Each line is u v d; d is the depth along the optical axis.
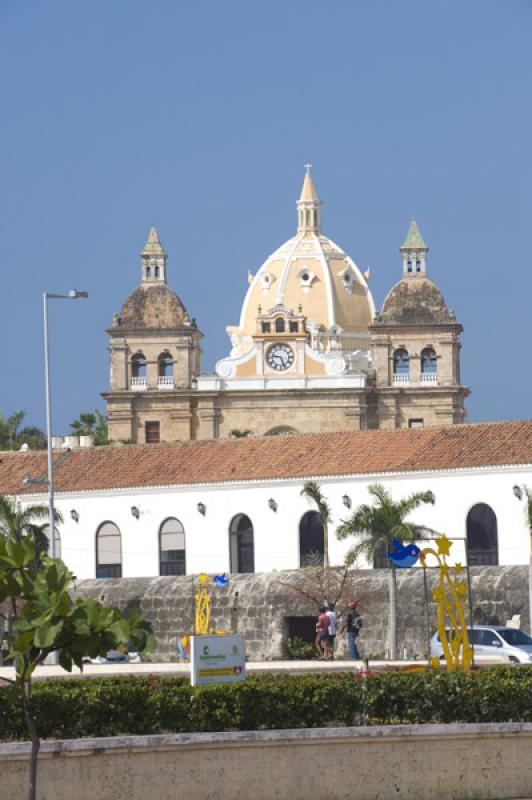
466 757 70.81
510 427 185.38
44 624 53.12
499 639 122.56
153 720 69.75
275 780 68.31
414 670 81.00
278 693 70.94
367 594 161.75
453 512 179.50
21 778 64.88
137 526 197.75
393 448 189.00
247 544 193.00
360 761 69.44
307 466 190.75
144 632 54.12
